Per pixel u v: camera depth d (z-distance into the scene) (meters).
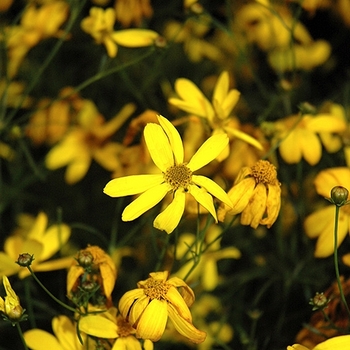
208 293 0.72
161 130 0.61
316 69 0.83
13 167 0.77
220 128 0.67
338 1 0.84
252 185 0.61
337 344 0.60
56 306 0.71
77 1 0.74
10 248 0.67
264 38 0.83
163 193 0.61
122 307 0.59
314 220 0.67
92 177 0.79
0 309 0.59
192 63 0.84
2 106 0.74
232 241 0.74
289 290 0.71
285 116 0.77
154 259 0.71
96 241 0.77
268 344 0.69
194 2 0.73
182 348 0.70
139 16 0.77
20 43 0.77
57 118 0.77
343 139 0.71
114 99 0.82
